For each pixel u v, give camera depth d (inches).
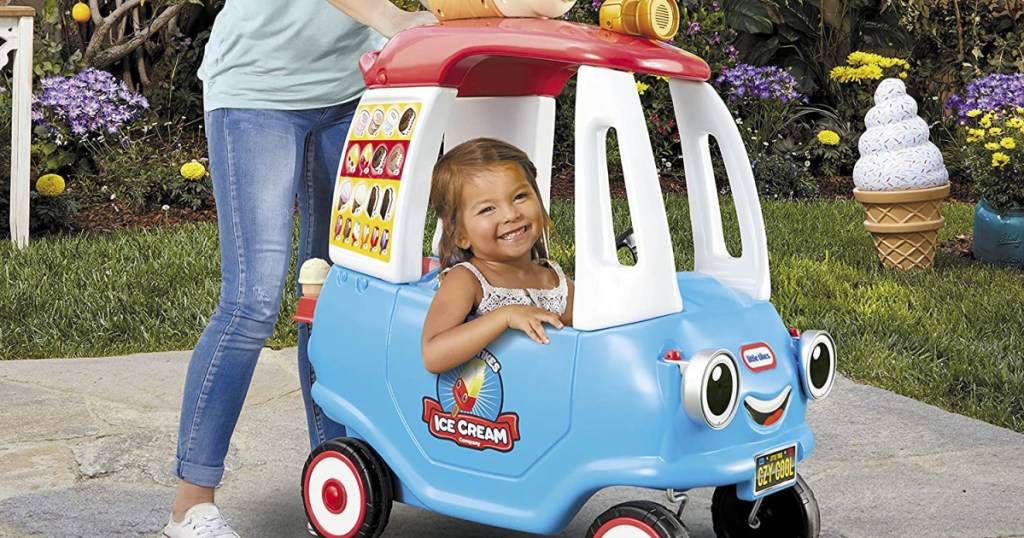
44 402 160.6
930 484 136.5
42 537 115.8
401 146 103.3
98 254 239.0
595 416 92.7
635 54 95.3
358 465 108.5
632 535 93.4
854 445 149.9
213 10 351.3
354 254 108.7
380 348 105.4
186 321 202.4
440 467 102.7
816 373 102.3
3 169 275.0
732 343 96.7
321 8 110.3
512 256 103.0
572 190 330.3
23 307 204.4
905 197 242.1
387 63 105.1
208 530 109.3
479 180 101.8
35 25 330.0
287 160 111.3
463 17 106.2
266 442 147.4
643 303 93.1
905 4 417.1
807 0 408.8
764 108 371.6
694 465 91.0
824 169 376.5
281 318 201.5
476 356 99.0
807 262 244.1
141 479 133.6
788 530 108.8
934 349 189.5
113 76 338.6
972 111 320.5
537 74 115.3
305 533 118.9
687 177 109.0
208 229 265.1
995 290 228.7
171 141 327.6
